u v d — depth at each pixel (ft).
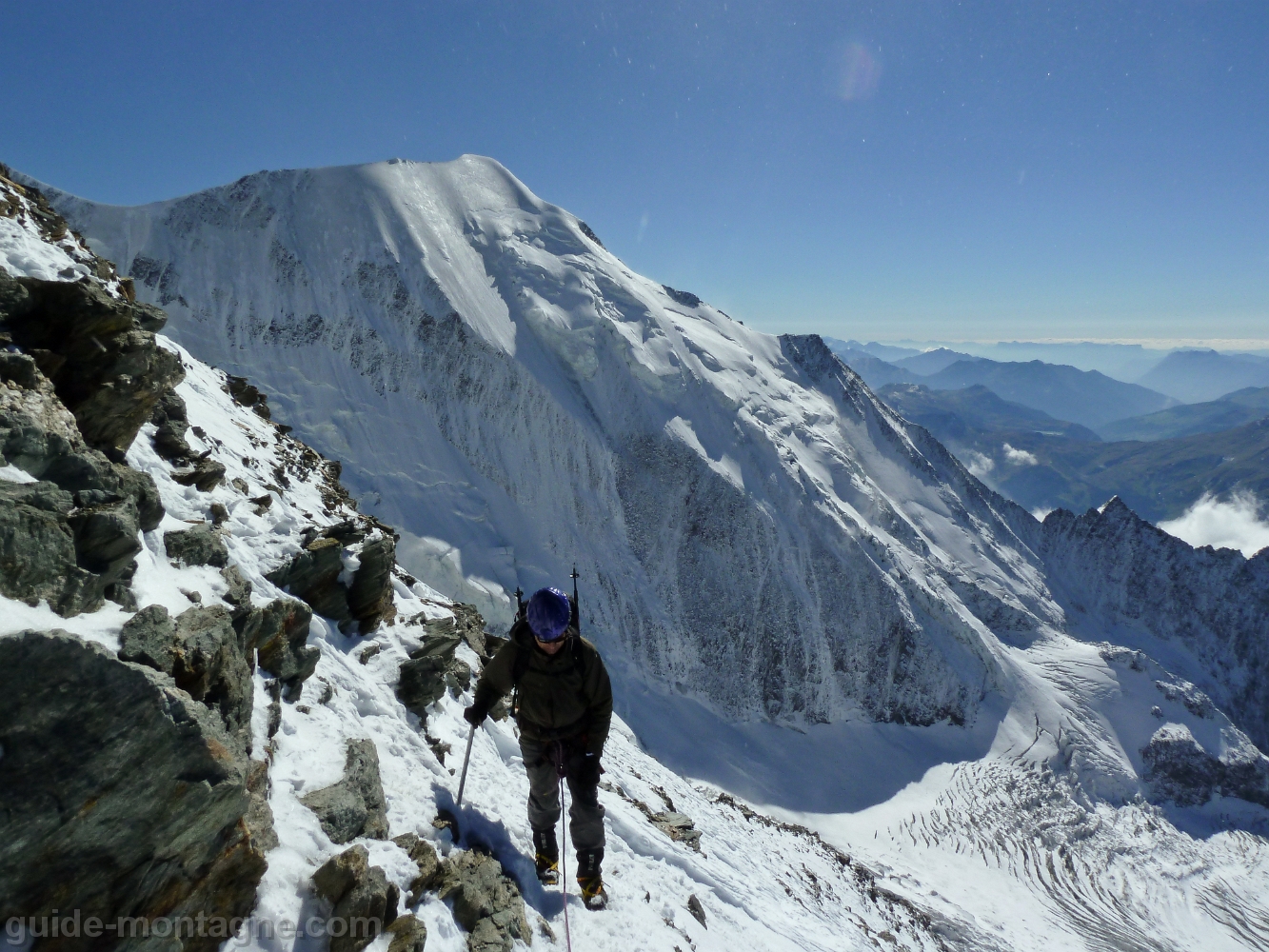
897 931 65.21
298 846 13.48
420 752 20.68
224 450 29.78
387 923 13.35
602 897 19.69
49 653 9.83
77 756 9.78
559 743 17.46
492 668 17.35
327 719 18.42
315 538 25.12
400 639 26.09
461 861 16.88
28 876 9.25
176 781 10.58
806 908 40.93
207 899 11.28
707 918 24.61
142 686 10.53
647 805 38.88
